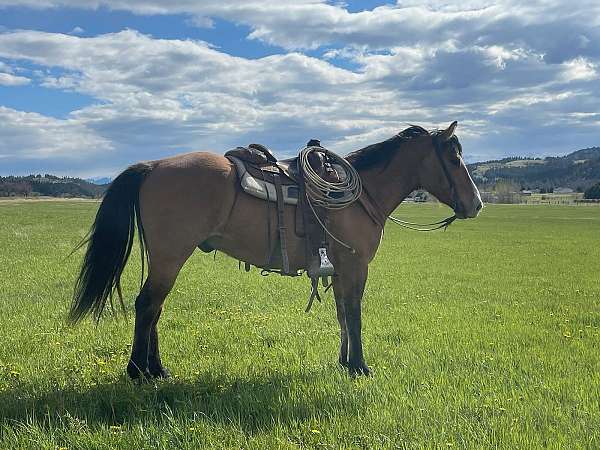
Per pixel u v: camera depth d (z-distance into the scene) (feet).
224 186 18.62
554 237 120.98
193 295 39.24
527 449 13.74
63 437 14.11
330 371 20.15
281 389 17.80
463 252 85.10
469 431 14.60
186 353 23.08
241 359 22.06
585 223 180.34
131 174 18.69
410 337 27.07
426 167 22.66
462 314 34.01
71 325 19.42
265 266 20.12
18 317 29.86
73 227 123.54
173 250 18.21
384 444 13.93
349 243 20.58
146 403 16.61
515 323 31.07
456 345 25.08
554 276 56.54
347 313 20.79
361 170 22.20
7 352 22.57
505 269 62.75
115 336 25.80
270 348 24.06
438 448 13.56
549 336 27.53
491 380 19.45
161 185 18.28
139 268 54.80
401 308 35.88
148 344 18.61
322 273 19.42
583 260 73.51
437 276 55.52
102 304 18.34
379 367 21.08
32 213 191.83
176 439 13.93
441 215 211.20
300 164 20.24
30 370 19.93
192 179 18.33
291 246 19.86
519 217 218.38
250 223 19.20
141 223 18.44
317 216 19.69
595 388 18.81
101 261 18.13
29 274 48.80
